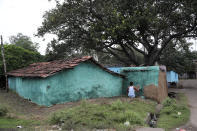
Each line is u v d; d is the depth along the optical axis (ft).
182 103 32.19
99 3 46.80
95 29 44.86
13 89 44.65
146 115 21.85
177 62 89.51
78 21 49.21
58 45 55.52
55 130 15.37
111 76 37.22
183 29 50.19
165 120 21.04
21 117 20.39
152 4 47.60
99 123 16.80
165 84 38.47
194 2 42.37
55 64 34.37
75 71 30.71
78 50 57.82
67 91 29.40
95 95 33.94
